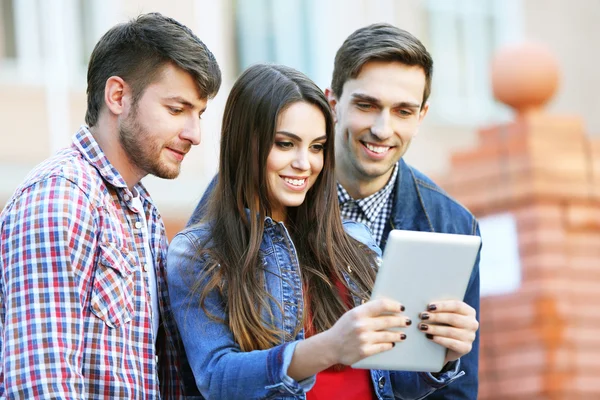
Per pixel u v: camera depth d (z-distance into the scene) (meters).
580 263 7.54
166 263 3.66
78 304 3.28
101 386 3.32
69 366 3.21
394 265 3.20
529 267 7.46
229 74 10.81
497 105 12.30
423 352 3.27
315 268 3.65
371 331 3.14
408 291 3.23
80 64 10.11
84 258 3.34
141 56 3.51
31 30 9.95
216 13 10.74
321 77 11.31
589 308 7.49
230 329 3.45
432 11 12.09
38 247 3.27
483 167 7.69
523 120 7.57
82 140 3.55
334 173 3.67
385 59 4.12
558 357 7.38
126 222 3.55
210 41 10.69
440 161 11.84
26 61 9.92
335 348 3.16
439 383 3.52
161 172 3.56
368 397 3.54
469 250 3.25
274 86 3.54
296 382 3.21
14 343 3.22
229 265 3.51
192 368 3.43
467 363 4.16
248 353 3.30
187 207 9.58
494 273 7.62
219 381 3.29
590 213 7.57
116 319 3.38
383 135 4.09
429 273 3.23
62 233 3.28
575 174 7.57
